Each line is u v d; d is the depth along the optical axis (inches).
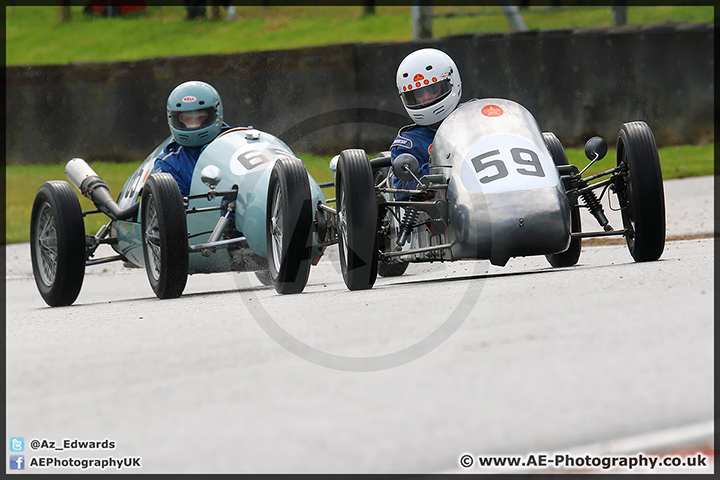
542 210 698.8
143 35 5167.3
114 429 387.5
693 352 434.3
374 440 347.3
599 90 2810.0
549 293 626.8
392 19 5017.2
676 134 2802.7
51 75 3314.5
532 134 762.8
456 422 362.0
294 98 3053.6
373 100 2970.0
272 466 326.6
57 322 773.3
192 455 344.5
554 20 4062.5
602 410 365.7
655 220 765.9
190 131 962.1
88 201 2532.0
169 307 801.6
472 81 2856.8
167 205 858.8
